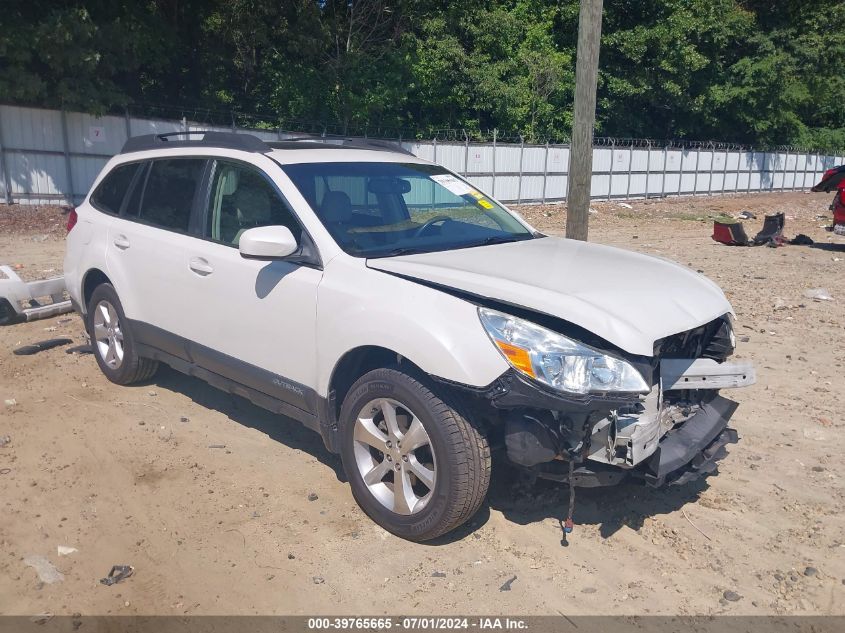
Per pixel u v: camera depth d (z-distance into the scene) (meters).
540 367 3.34
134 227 5.43
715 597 3.47
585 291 3.65
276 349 4.31
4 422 5.20
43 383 5.95
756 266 12.52
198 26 26.14
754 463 4.82
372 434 3.88
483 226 4.89
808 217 27.23
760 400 5.93
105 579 3.51
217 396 5.78
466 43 31.41
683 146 37.00
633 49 34.06
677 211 29.16
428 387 3.59
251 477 4.51
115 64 20.86
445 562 3.69
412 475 3.85
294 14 26.69
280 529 3.96
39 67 20.25
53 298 7.99
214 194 4.88
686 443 3.86
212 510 4.13
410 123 31.12
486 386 3.38
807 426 5.42
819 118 48.72
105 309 5.82
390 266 3.91
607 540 3.92
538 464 3.70
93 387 5.89
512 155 28.11
